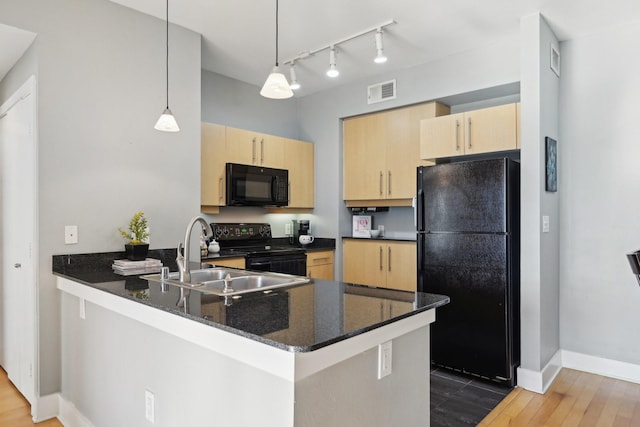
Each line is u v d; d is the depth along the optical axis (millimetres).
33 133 2352
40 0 2299
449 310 2998
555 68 3080
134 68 2691
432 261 3088
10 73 2816
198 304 1487
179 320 1463
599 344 3049
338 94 4367
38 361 2334
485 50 3314
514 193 2873
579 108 3123
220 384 1331
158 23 2822
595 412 2430
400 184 3936
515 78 3152
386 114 4051
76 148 2434
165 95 2850
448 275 3002
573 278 3154
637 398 2623
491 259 2807
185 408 1479
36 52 2307
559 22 2900
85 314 2109
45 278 2330
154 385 1632
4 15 2182
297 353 1084
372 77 4047
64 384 2361
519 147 2945
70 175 2410
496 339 2783
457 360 2957
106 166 2557
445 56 3535
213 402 1358
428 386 1653
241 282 2221
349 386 1266
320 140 4555
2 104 2979
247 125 4297
